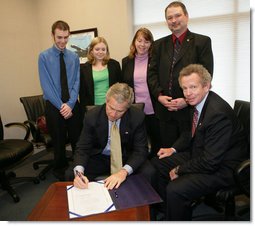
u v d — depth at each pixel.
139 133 1.79
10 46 3.42
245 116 1.87
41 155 3.69
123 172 1.56
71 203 1.26
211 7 2.87
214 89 3.00
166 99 2.19
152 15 3.19
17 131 3.56
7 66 3.40
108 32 3.31
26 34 3.64
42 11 3.71
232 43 2.84
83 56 3.48
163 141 2.40
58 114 2.58
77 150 1.79
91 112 1.81
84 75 2.59
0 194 2.58
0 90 3.31
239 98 2.90
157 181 1.78
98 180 1.58
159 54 2.30
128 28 3.20
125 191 1.36
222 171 1.60
